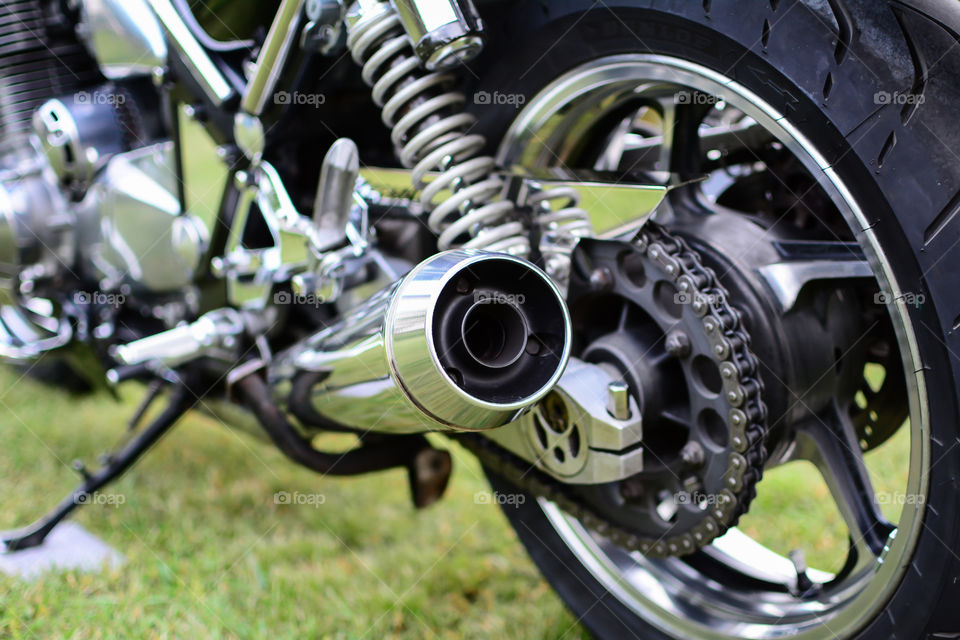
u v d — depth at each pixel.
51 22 2.14
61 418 2.74
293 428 1.69
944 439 1.08
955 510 1.08
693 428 1.33
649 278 1.33
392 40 1.37
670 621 1.57
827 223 1.50
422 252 1.58
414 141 1.41
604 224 1.38
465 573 2.00
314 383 1.54
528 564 2.03
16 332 2.24
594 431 1.32
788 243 1.35
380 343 1.27
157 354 1.75
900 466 2.23
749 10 1.16
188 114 1.72
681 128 1.40
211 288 1.90
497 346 1.17
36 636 1.71
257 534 2.14
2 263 2.12
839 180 1.13
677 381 1.39
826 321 1.35
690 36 1.23
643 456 1.41
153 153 1.94
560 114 1.44
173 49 1.64
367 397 1.36
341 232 1.50
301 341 1.67
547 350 1.16
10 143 2.20
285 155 1.72
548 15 1.39
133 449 2.02
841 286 1.38
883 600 1.20
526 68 1.44
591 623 1.70
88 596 1.85
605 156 1.64
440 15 1.26
